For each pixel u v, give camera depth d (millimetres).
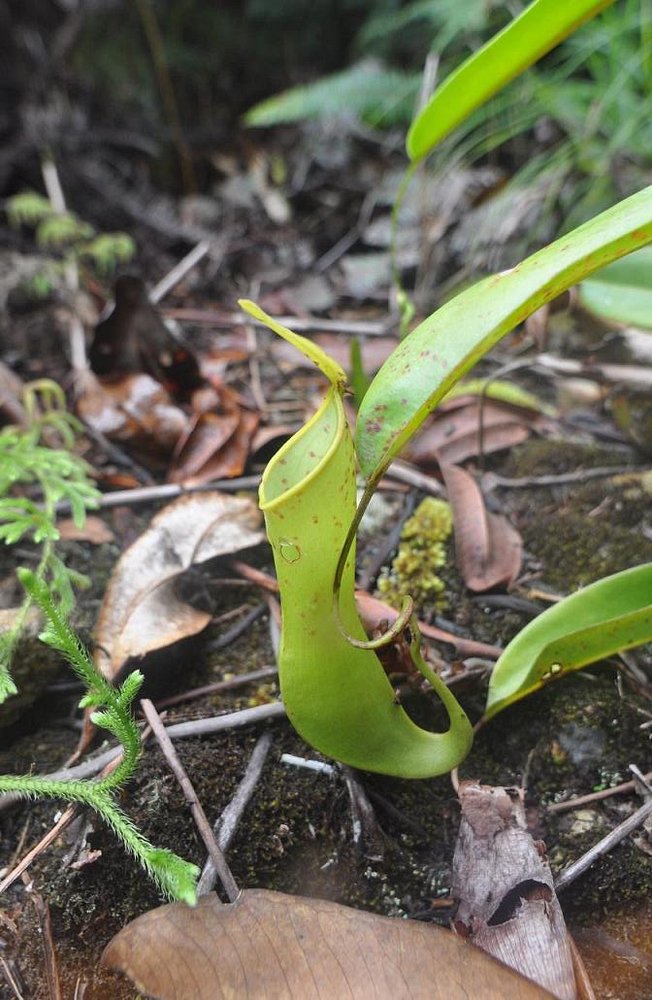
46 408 557
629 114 715
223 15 1044
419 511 483
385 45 1009
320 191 918
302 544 297
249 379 615
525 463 520
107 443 528
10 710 388
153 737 376
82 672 317
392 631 312
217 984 292
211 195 940
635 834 356
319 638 317
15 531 409
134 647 393
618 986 319
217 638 431
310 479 285
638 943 331
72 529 479
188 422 516
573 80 863
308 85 958
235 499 463
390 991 289
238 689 405
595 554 465
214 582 454
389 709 340
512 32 343
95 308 656
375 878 348
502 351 636
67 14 941
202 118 1024
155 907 341
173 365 534
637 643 347
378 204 860
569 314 551
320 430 312
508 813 343
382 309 732
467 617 434
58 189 805
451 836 359
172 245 834
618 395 526
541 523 482
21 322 656
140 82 977
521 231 727
